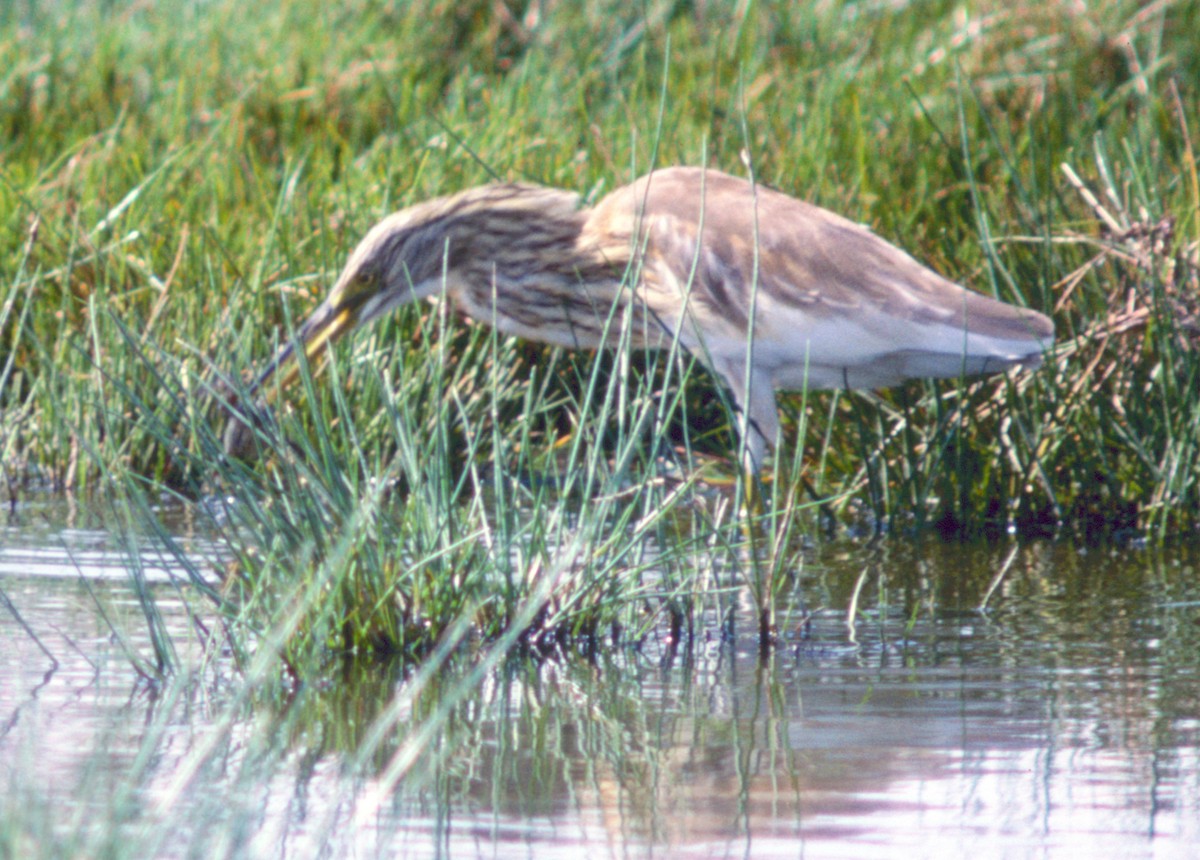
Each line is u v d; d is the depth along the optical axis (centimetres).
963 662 723
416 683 501
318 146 1487
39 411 1163
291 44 1761
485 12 1784
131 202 1290
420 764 579
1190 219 1109
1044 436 1055
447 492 760
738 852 493
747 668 718
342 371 1104
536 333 1085
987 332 964
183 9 1922
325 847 497
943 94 1508
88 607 812
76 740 600
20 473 1159
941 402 1034
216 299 1116
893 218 1227
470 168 1334
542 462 1120
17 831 463
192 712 643
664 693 677
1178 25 1593
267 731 618
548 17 1767
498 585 761
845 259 996
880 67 1598
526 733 618
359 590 738
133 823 509
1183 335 1026
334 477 761
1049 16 1616
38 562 905
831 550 973
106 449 1107
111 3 1997
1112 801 539
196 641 753
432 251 1066
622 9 1752
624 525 773
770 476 1100
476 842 502
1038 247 1116
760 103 1523
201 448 816
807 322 987
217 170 1375
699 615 777
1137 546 985
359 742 605
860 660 730
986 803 536
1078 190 1205
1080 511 1049
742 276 1004
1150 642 754
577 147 1438
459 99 1493
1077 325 1107
